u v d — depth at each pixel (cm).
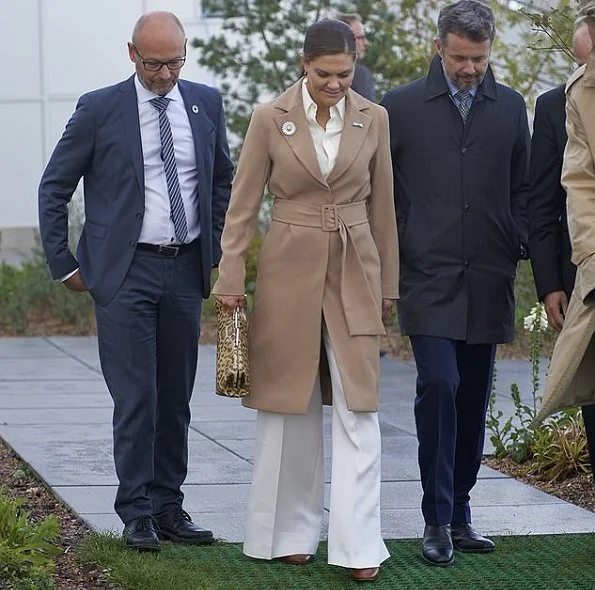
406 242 921
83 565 888
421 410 902
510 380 1722
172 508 962
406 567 898
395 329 2141
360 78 1513
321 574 877
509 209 938
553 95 901
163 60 900
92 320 2319
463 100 920
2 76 2991
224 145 972
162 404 959
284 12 2367
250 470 1212
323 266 870
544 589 852
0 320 2350
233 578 865
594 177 835
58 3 2988
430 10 2252
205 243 941
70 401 1598
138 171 922
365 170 873
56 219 933
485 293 920
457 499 953
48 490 1134
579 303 833
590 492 1126
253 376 884
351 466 859
